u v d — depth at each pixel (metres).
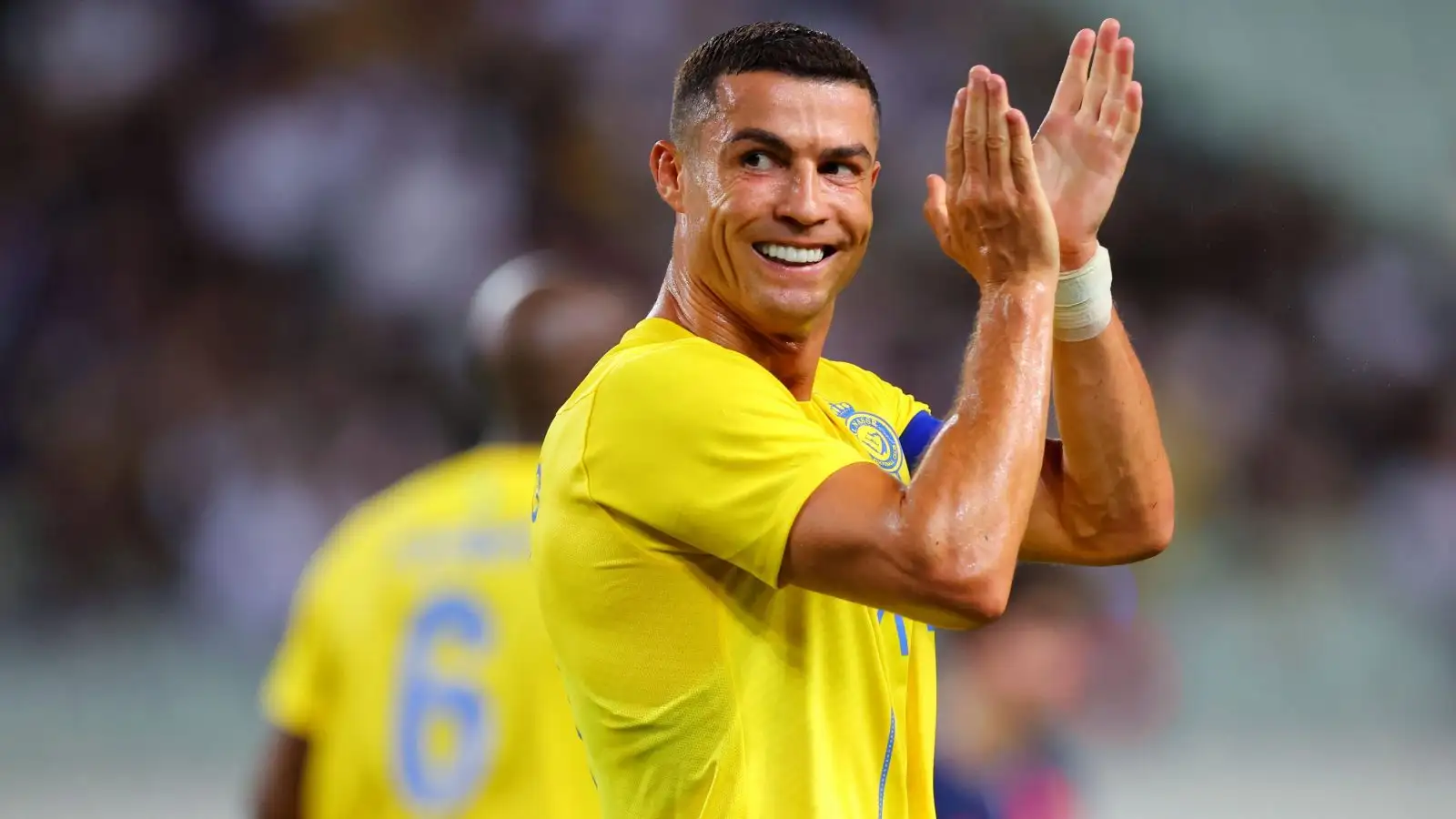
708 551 6.94
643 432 7.00
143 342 37.06
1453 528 36.91
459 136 39.06
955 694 13.05
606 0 40.12
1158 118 41.97
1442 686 33.84
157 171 38.62
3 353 36.72
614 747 7.42
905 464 8.01
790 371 7.54
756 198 7.06
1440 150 41.91
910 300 38.09
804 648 7.17
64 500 35.41
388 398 37.19
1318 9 43.16
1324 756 28.50
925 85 40.00
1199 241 40.59
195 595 34.84
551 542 7.46
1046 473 8.16
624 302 11.72
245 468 36.00
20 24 39.19
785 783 7.09
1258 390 38.84
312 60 39.53
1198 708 31.59
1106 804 24.94
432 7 39.72
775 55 7.12
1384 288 40.66
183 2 39.38
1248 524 37.12
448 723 10.69
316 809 11.10
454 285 37.84
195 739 29.44
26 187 38.12
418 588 10.96
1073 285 7.72
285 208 38.09
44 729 29.34
